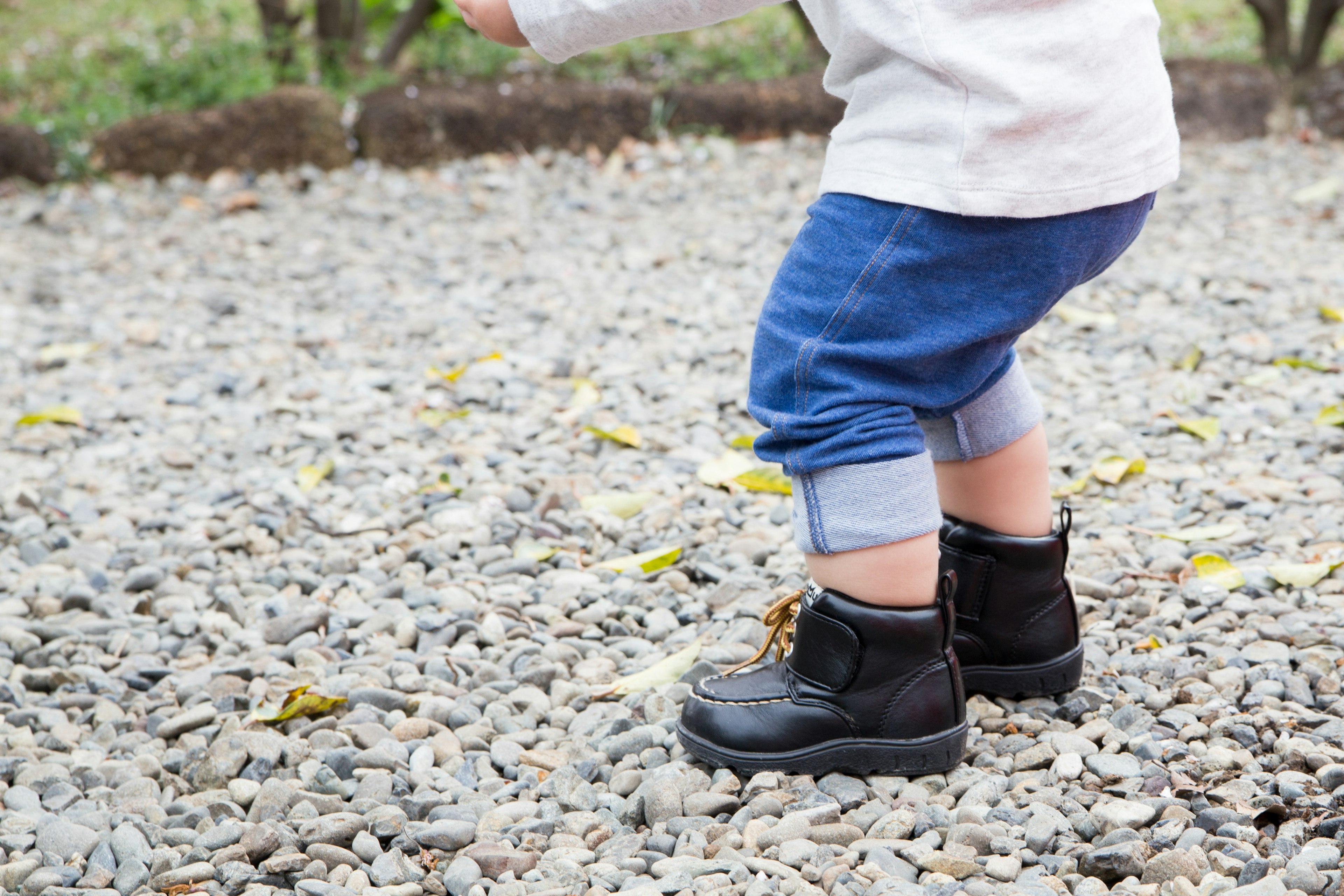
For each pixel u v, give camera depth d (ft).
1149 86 4.22
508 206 15.55
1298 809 4.44
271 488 8.29
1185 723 5.12
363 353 11.02
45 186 16.33
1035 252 4.18
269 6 19.56
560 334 11.25
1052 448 8.45
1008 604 5.24
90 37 22.80
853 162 4.27
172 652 6.40
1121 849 4.11
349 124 17.56
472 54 20.30
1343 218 13.80
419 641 6.34
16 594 6.93
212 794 4.98
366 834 4.55
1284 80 19.17
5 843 4.65
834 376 4.31
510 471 8.36
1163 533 7.04
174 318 12.15
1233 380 9.46
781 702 4.83
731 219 14.83
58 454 9.05
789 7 22.70
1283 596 6.32
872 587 4.55
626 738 5.16
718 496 7.93
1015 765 4.92
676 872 4.22
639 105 17.87
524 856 4.37
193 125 16.75
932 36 4.00
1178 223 14.06
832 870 4.17
